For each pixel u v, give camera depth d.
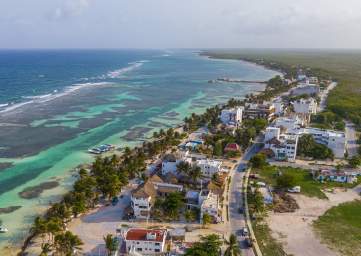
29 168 181.25
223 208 144.75
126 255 112.19
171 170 174.12
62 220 125.88
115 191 145.50
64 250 110.44
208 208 133.50
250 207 145.50
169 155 181.62
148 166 185.88
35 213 138.75
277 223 134.88
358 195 161.12
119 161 179.88
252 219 137.00
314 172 179.00
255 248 118.50
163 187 154.88
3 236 123.00
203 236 123.75
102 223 131.75
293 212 143.50
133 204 137.25
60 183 165.75
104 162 170.88
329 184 171.38
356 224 136.25
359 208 148.75
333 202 153.38
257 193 148.38
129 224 131.62
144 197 136.88
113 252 111.12
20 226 129.38
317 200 154.62
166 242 119.75
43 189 159.25
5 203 145.75
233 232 127.81
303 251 118.19
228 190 161.12
